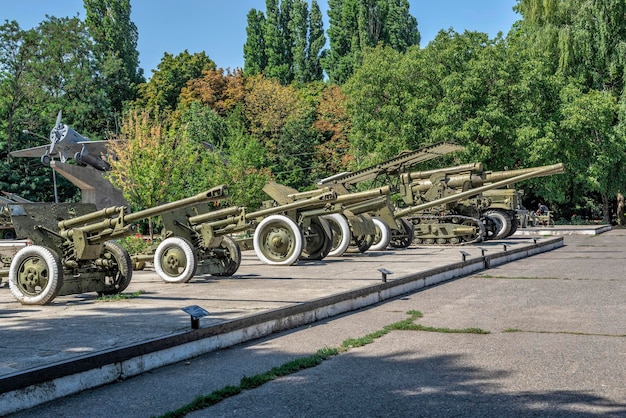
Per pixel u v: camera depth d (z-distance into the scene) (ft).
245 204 123.34
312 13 285.02
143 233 121.49
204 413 16.52
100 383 19.06
